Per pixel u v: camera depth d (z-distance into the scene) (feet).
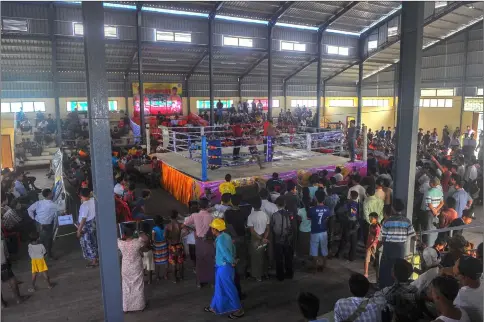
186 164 40.93
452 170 27.66
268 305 18.22
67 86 66.95
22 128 60.08
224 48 62.85
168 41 59.00
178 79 77.51
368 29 71.67
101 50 13.48
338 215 23.00
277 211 20.43
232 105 82.74
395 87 86.33
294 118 79.92
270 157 41.24
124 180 29.91
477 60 71.46
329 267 22.33
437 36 73.36
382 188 23.30
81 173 34.53
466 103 74.02
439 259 14.97
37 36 51.24
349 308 10.01
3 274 18.17
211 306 17.69
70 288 20.42
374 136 71.26
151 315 17.58
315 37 70.23
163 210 34.58
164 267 22.40
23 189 31.60
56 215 26.37
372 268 22.04
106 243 14.60
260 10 60.34
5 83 62.03
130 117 72.02
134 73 73.36
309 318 9.95
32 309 18.30
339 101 95.76
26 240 27.58
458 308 9.25
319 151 51.49
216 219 17.37
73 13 52.47
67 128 60.80
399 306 10.50
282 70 81.76
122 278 17.71
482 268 10.36
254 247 20.26
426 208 22.81
